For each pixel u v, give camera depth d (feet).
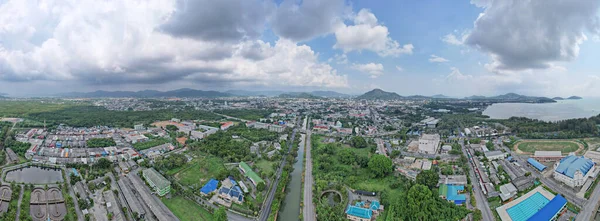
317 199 608.19
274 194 646.33
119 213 540.93
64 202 588.50
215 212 517.14
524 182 654.53
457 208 548.72
